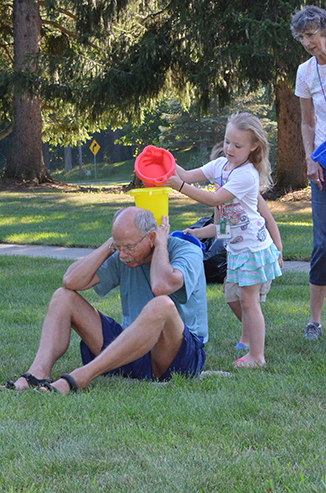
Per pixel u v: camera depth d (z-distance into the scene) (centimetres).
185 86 2275
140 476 235
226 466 244
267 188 440
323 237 498
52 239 1232
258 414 309
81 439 272
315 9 465
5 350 462
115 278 388
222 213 429
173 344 361
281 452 259
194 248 375
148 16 2236
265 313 607
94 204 2045
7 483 230
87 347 382
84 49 2352
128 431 282
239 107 4994
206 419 302
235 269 429
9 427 285
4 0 2870
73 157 8688
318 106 493
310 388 353
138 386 355
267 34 1612
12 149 2808
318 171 493
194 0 1830
